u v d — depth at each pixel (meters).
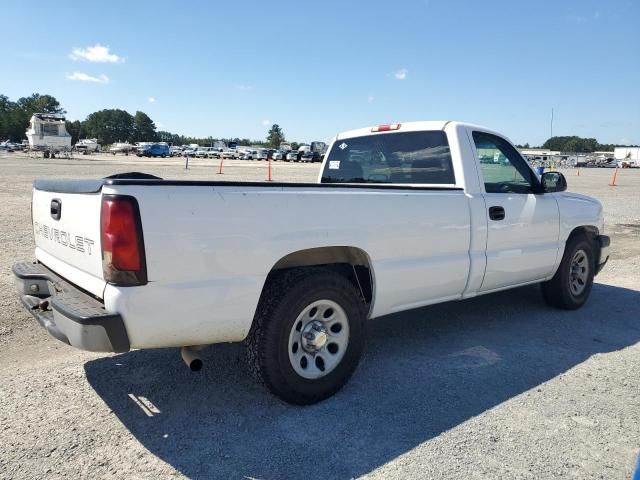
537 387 3.81
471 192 4.55
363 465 2.80
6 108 143.12
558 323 5.37
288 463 2.81
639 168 86.12
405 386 3.79
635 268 8.42
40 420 3.19
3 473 2.66
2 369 3.93
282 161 72.31
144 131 164.75
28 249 7.92
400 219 3.88
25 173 26.61
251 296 3.14
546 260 5.27
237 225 3.05
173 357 4.23
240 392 3.63
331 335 3.59
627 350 4.62
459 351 4.52
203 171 32.94
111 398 3.50
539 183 5.27
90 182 2.90
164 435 3.06
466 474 2.74
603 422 3.32
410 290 4.02
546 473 2.76
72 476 2.65
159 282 2.82
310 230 3.37
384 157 5.25
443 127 4.73
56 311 2.92
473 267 4.46
